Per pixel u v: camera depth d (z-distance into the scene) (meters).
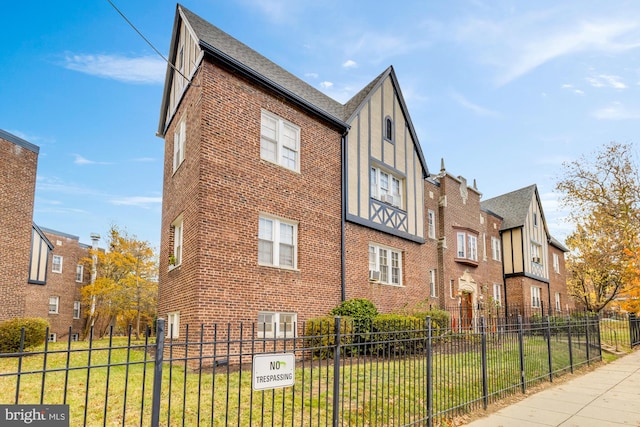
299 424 5.93
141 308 29.81
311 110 14.33
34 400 6.61
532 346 10.45
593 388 9.90
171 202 13.91
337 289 14.27
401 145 18.64
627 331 19.66
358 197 15.84
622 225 23.64
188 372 9.29
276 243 12.77
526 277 29.23
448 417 7.14
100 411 6.14
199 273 10.71
